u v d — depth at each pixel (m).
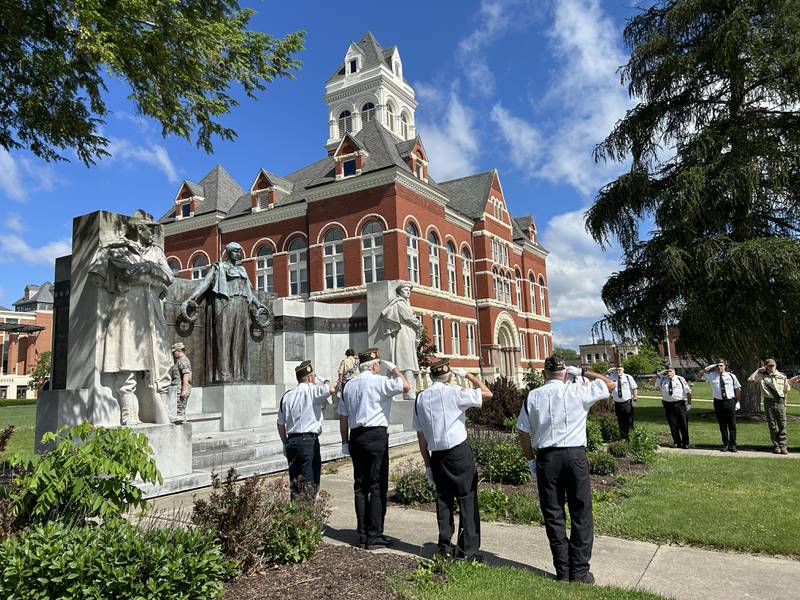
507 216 43.09
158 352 7.98
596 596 4.00
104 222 8.01
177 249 38.31
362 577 4.35
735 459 10.49
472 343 36.72
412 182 31.20
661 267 18.56
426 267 32.09
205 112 10.20
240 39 9.52
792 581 4.47
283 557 4.63
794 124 18.02
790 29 17.30
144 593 3.28
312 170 39.53
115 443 4.36
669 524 5.99
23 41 8.43
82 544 3.41
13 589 3.10
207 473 7.82
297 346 14.05
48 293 73.75
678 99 19.86
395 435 12.20
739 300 17.39
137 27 8.69
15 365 66.00
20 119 9.68
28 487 3.98
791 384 11.41
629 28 21.25
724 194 17.86
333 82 51.91
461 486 4.79
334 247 31.75
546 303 49.66
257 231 35.44
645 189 19.77
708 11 18.91
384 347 14.11
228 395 11.17
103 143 10.56
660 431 15.52
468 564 4.59
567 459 4.49
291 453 6.02
